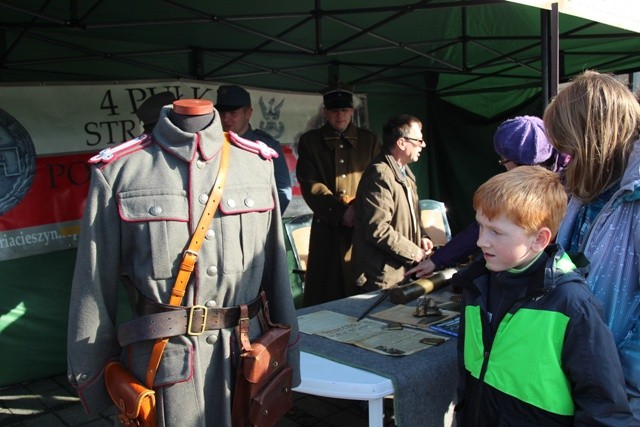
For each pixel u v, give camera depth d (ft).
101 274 4.59
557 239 5.13
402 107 18.15
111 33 11.78
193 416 4.61
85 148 12.28
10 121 11.30
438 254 8.26
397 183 10.03
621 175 4.66
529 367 4.51
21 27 10.48
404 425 5.60
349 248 12.24
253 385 4.75
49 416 10.57
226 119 10.72
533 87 17.53
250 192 4.95
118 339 4.75
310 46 14.03
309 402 10.85
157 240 4.51
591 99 4.65
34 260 11.83
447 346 6.44
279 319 5.38
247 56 14.11
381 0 11.60
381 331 7.05
